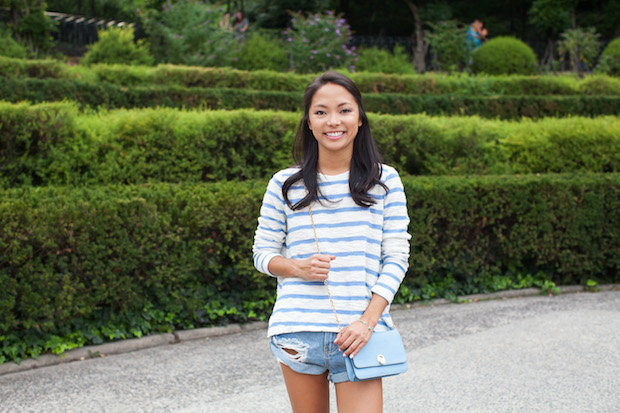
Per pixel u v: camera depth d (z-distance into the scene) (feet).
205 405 11.76
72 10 73.26
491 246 21.09
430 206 19.72
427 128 25.40
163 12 47.67
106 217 14.83
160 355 14.85
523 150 26.66
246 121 22.27
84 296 14.65
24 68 30.37
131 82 33.81
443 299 20.27
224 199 16.74
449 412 11.44
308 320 7.04
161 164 21.20
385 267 7.30
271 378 13.21
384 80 38.99
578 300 20.16
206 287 17.21
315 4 72.33
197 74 34.99
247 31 59.00
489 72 51.72
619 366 13.70
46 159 19.62
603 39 82.94
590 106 38.01
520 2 86.84
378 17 97.60
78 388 12.63
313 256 7.03
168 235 15.75
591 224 21.57
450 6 85.66
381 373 6.86
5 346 13.92
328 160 7.47
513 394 12.24
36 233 13.83
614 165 26.71
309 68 47.29
